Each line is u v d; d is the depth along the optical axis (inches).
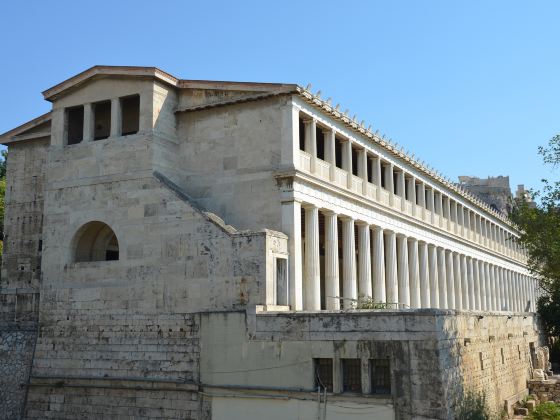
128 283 1512.1
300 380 1245.7
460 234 2903.5
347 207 1812.3
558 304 2448.3
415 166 2329.0
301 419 1230.3
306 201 1577.3
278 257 1413.6
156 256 1491.1
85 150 1653.5
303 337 1256.2
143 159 1568.7
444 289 2642.7
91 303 1550.2
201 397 1352.1
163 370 1419.8
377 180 2032.5
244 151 1588.3
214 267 1411.2
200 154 1640.0
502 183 4913.9
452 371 1194.0
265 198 1544.0
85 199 1624.0
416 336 1155.3
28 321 1737.2
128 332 1485.0
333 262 1702.8
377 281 2011.6
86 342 1534.2
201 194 1621.6
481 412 1346.0
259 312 1315.2
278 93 1551.4
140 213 1535.4
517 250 3964.1
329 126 1732.3
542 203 2000.5
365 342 1194.6
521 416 1593.3
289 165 1520.7
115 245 1780.3
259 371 1291.8
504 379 1606.8
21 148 1899.6
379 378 1191.6
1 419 1582.2
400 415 1144.2
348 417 1186.0
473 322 1396.4
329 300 1685.5
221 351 1347.2
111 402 1459.2
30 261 1796.3
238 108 1614.2
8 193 1886.1
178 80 1669.5
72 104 1708.9
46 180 1696.6
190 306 1421.0
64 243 1628.9
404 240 2255.2
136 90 1617.9
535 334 2172.7
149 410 1409.9
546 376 2004.2
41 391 1558.8
